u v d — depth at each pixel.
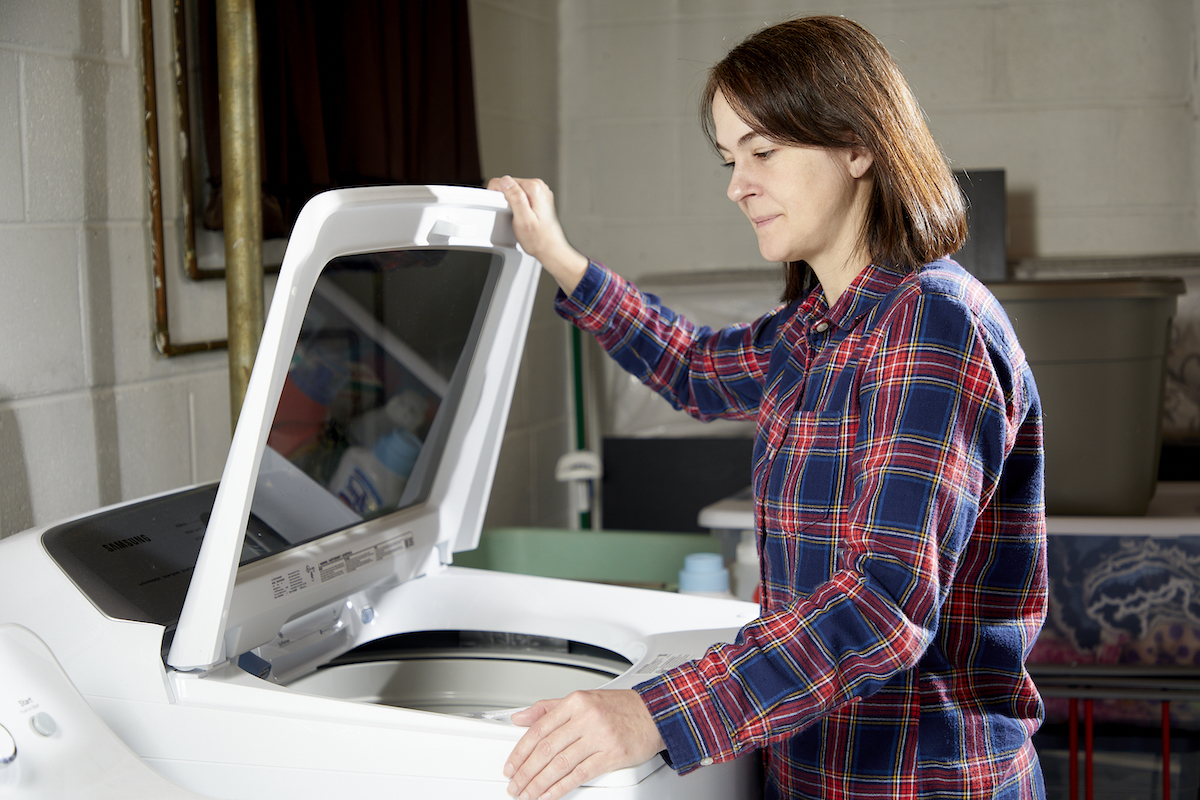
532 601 1.37
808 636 0.85
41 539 1.03
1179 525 1.93
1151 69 2.99
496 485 2.89
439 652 1.40
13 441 1.40
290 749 0.93
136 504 1.16
